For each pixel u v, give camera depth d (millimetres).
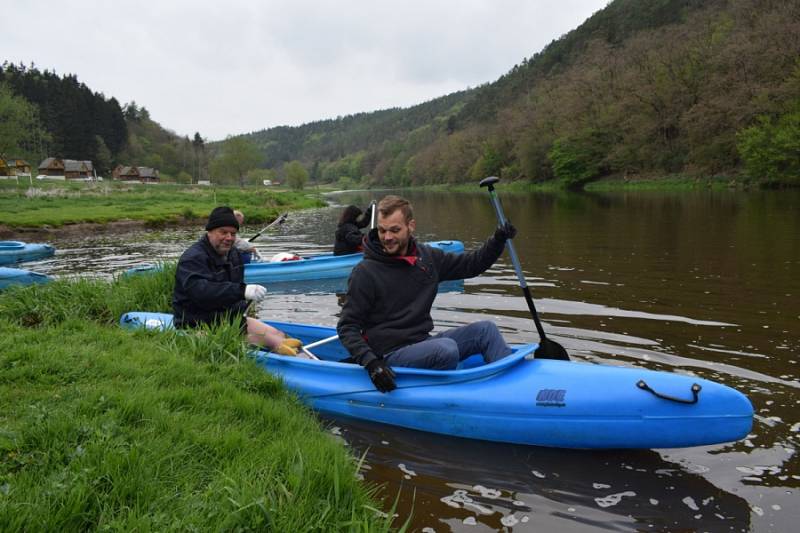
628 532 2527
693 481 2943
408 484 2955
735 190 32656
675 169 44500
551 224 16906
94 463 2385
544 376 3537
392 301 3818
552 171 59656
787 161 30422
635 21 83875
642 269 8586
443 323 5863
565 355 4020
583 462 3211
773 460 3074
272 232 19031
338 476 2504
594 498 2809
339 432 3643
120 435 2635
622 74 52031
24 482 2213
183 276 4598
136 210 25578
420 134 149625
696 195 30062
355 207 10039
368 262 3801
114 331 4719
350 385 3895
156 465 2461
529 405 3406
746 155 32656
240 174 89812
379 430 3682
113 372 3541
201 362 4035
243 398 3404
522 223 17766
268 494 2293
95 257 12336
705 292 6855
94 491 2168
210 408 3244
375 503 2664
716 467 3057
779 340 4918
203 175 124688
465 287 7676
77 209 25203
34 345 4066
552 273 8562
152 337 4598
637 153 47125
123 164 108000
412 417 3684
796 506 2684
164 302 6387
